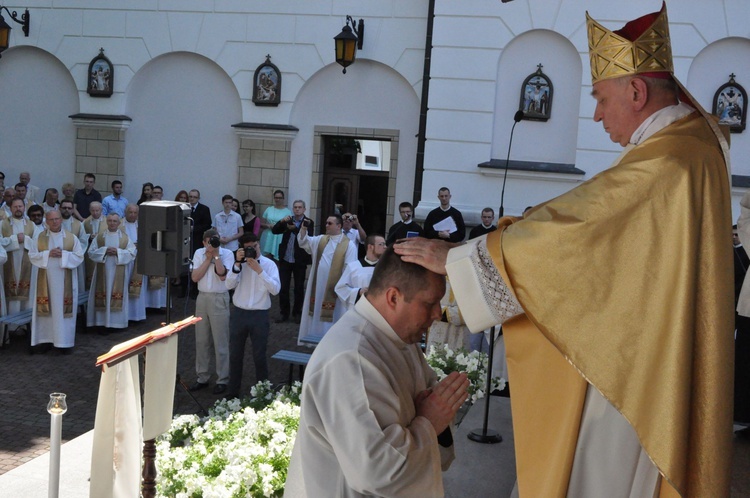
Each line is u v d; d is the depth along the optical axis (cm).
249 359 993
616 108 222
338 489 221
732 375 194
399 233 1090
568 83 1253
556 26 1243
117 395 365
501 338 683
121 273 1130
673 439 187
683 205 193
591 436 210
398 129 1390
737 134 1205
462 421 547
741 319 578
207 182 1474
